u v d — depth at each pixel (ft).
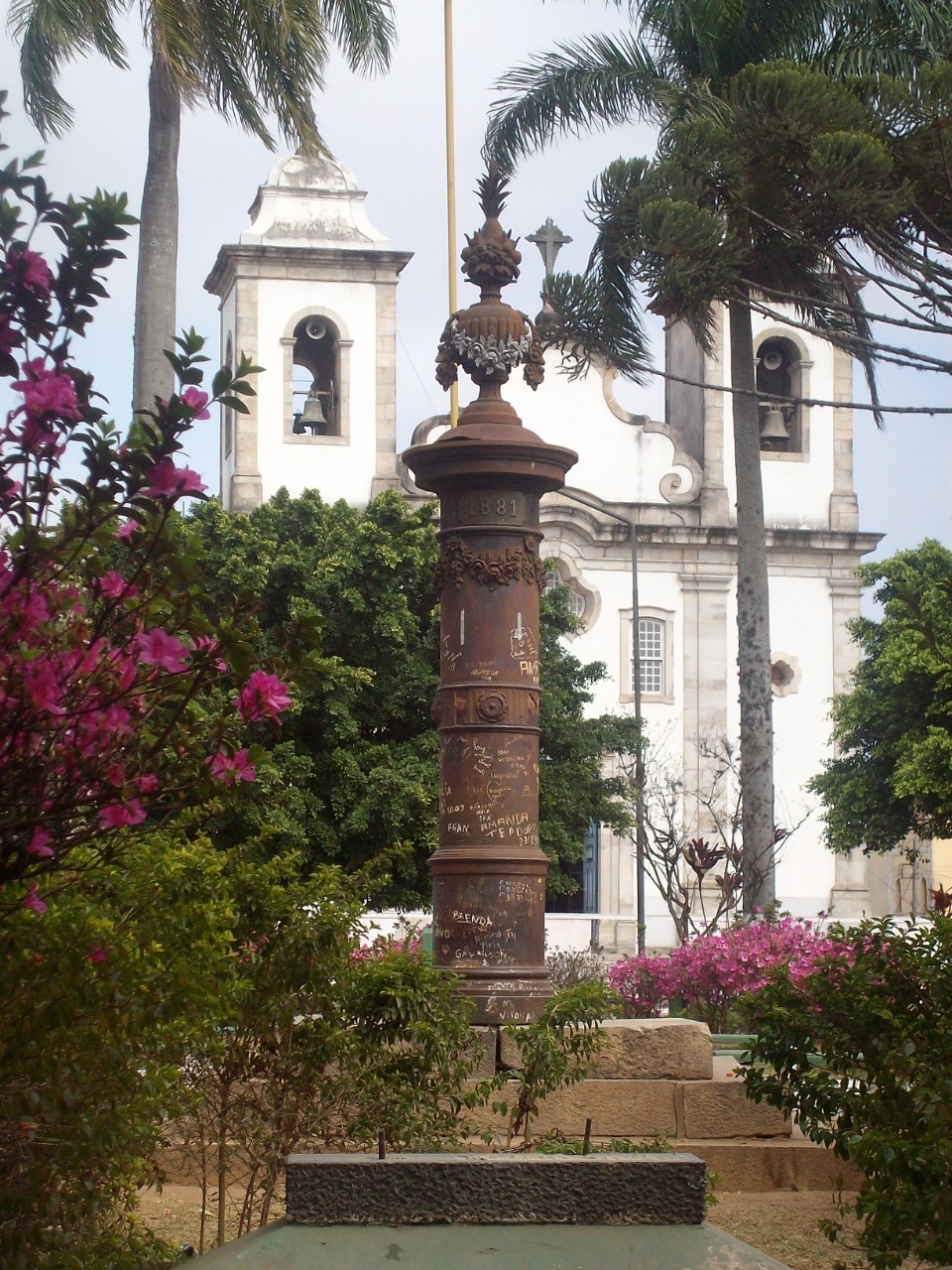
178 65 60.34
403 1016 23.61
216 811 17.44
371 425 131.95
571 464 33.91
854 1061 21.97
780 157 43.83
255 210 136.56
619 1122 30.40
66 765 14.53
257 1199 23.80
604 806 103.40
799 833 134.41
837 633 137.18
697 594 135.85
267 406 130.93
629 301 60.70
